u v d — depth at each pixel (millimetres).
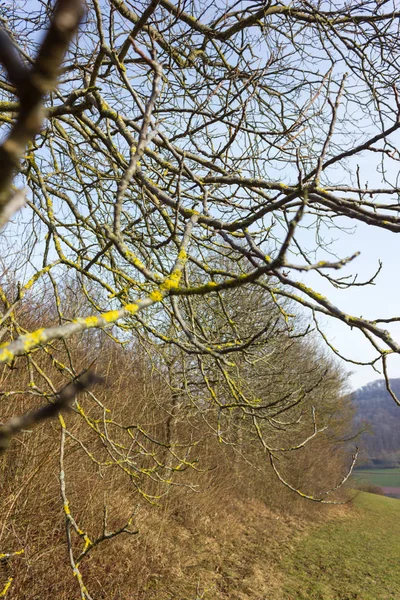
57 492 6898
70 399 601
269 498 18062
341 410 23891
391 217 2365
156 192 2590
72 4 352
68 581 6242
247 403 3322
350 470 3121
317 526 17562
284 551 13047
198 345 1976
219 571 9898
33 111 369
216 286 1427
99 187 4395
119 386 8344
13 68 354
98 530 7305
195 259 2846
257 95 4602
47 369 6977
